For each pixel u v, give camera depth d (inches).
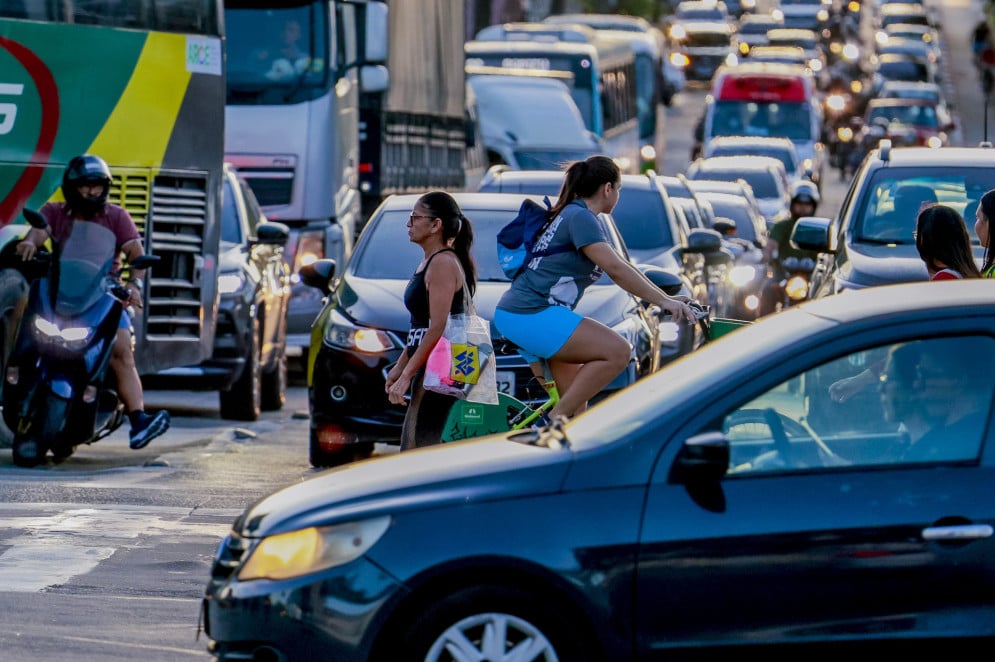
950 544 668.7
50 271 1392.7
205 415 1950.1
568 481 681.0
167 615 917.8
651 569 669.3
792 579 668.7
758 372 690.8
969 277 973.2
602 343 1054.4
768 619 669.3
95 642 861.2
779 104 5708.7
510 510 676.1
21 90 1536.7
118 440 1662.2
